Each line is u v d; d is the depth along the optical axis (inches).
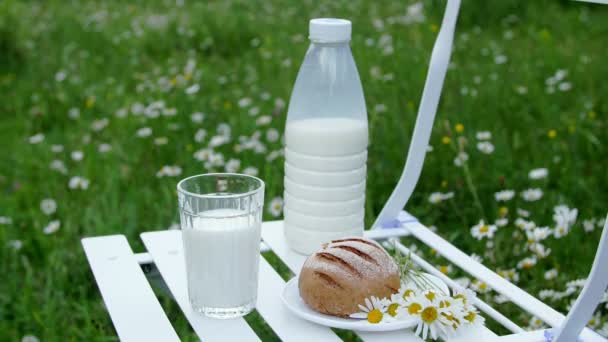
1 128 122.5
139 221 87.1
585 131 100.3
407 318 53.8
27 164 104.7
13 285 79.9
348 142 59.9
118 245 62.4
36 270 82.5
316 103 60.6
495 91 112.5
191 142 106.0
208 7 193.2
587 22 166.4
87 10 199.0
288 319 55.2
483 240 78.7
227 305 55.1
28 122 122.1
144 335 54.1
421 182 90.7
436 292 55.2
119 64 150.8
